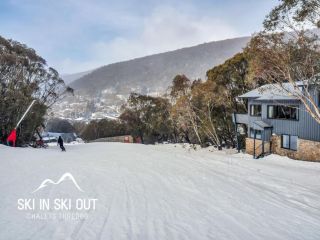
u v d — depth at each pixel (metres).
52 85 50.19
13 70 42.38
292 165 22.62
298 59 20.20
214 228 8.05
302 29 19.81
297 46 20.00
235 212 9.63
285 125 28.02
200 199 11.04
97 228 7.53
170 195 11.42
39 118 45.94
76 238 6.79
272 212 9.81
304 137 25.86
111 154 26.98
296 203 11.12
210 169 18.66
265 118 30.62
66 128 102.38
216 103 44.88
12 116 41.50
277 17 19.75
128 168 18.06
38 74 47.41
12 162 18.28
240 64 44.41
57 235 6.93
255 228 8.23
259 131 31.69
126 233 7.28
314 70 21.03
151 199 10.65
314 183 15.42
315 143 24.66
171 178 15.02
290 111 27.64
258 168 20.12
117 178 14.48
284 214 9.65
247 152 33.53
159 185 13.17
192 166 19.72
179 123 49.91
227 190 12.71
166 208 9.65
